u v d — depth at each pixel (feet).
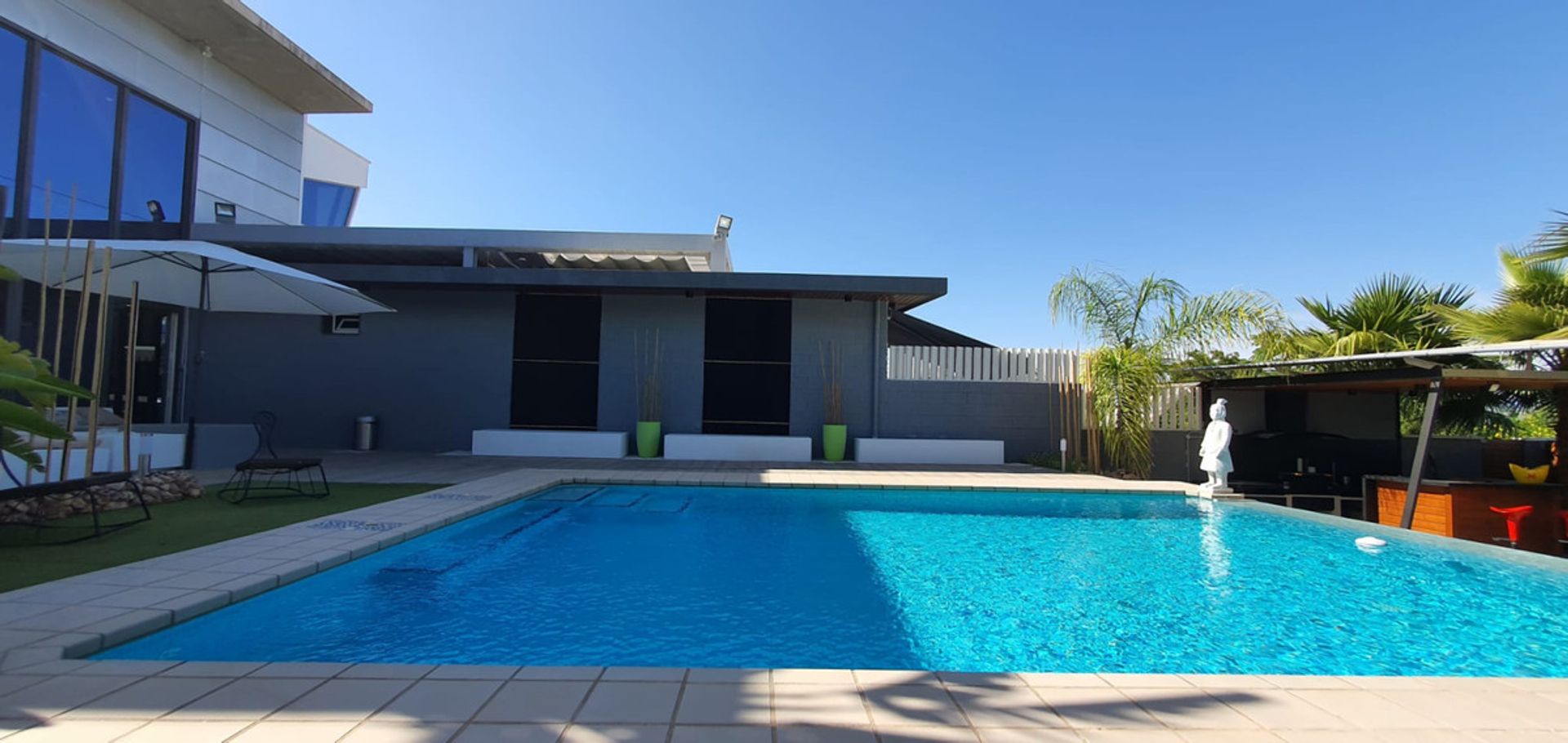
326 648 11.84
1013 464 42.68
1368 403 39.06
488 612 14.15
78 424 26.84
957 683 9.18
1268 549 21.40
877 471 36.76
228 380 42.93
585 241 42.52
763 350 44.34
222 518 20.03
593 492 29.14
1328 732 7.99
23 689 8.46
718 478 31.48
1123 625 14.33
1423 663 12.41
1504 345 23.56
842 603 15.48
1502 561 19.93
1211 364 39.52
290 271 26.84
